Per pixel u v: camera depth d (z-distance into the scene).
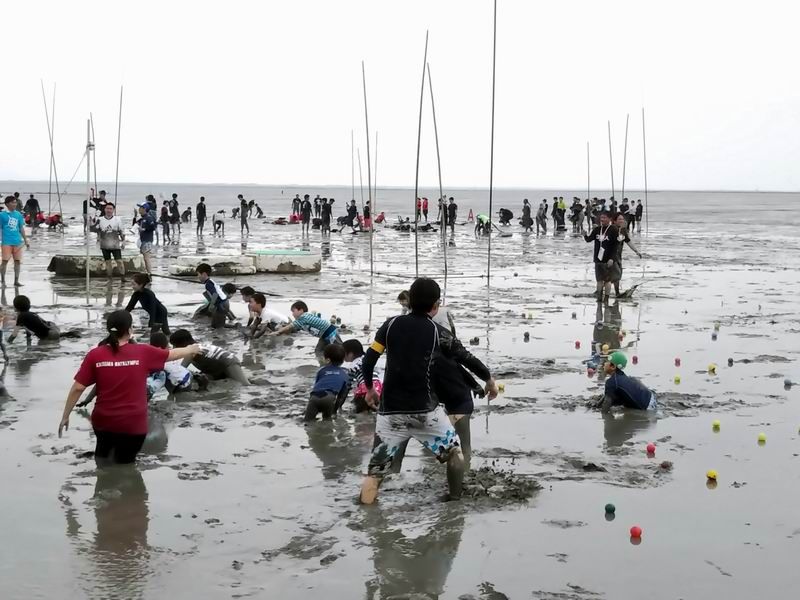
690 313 17.47
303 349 13.45
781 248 37.59
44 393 10.31
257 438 8.70
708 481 7.45
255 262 24.61
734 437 8.76
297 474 7.61
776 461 7.99
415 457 8.16
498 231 47.94
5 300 18.11
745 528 6.41
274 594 5.32
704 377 11.48
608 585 5.47
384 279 23.58
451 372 8.00
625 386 9.70
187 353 8.12
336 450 8.32
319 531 6.33
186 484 7.31
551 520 6.55
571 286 22.25
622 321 16.36
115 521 6.47
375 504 6.88
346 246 36.94
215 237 42.97
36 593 5.30
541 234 47.69
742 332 15.14
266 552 5.96
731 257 32.38
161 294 19.83
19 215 20.39
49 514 6.59
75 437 8.58
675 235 48.22
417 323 6.86
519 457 8.09
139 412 7.75
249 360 12.55
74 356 12.48
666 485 7.35
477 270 26.50
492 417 9.46
